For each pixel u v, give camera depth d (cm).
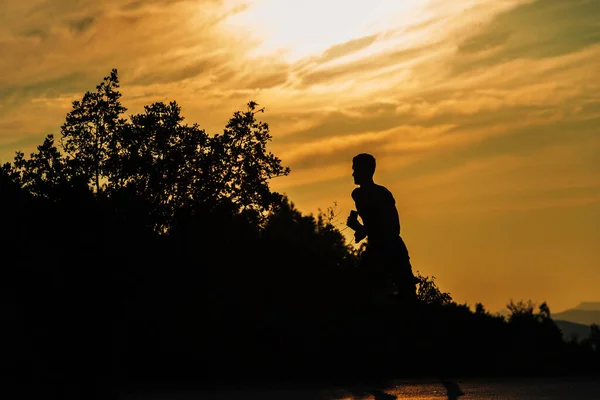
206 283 1080
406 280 998
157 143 1141
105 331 953
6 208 977
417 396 688
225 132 1180
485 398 652
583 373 1081
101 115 1152
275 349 1038
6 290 925
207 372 970
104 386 825
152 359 984
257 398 695
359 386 801
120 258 987
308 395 712
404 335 1072
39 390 786
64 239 978
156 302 1034
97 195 1062
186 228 1104
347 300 1115
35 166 1097
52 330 913
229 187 1177
